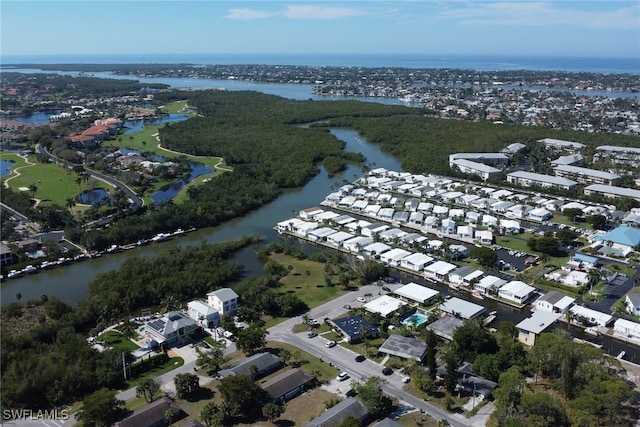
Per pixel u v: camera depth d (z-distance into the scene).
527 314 154.12
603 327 142.50
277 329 142.25
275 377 116.06
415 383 114.31
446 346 128.88
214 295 152.38
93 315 146.38
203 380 118.25
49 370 114.50
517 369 112.69
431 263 186.75
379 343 135.00
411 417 105.25
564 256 194.00
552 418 97.81
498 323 147.88
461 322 140.50
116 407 105.31
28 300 156.88
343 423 96.25
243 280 177.00
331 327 142.00
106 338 136.62
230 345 134.12
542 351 116.44
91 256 196.25
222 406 104.25
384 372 120.75
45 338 133.38
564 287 166.25
